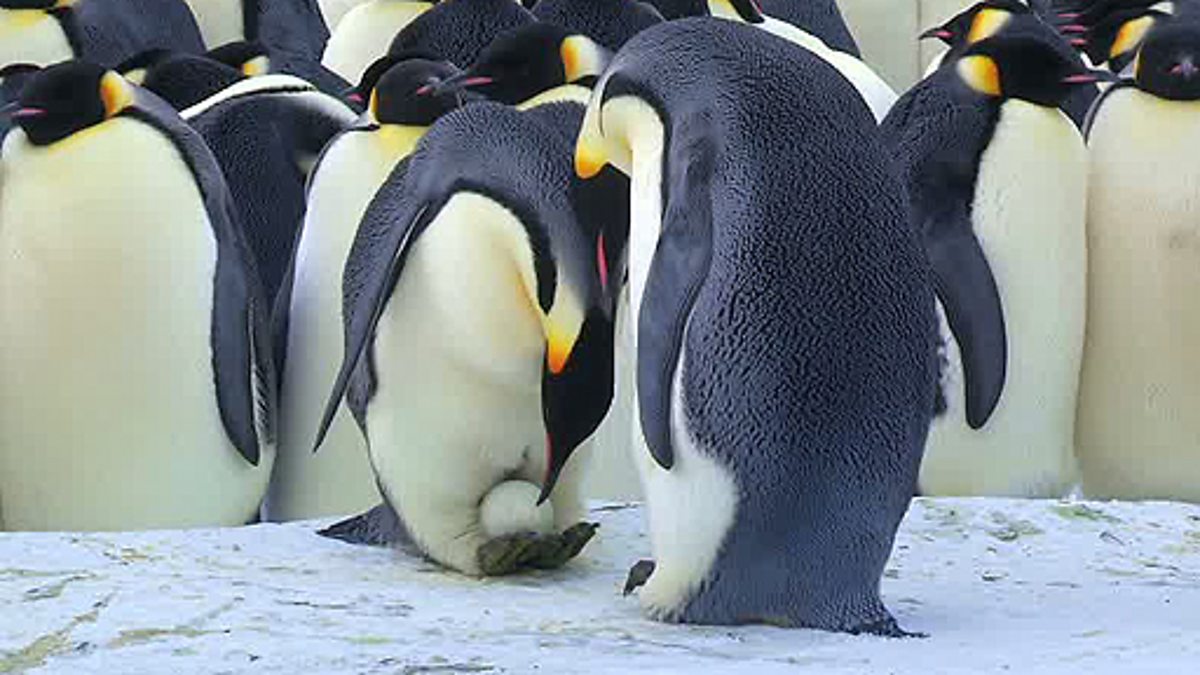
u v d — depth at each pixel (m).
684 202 15.39
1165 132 22.23
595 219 16.56
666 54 15.92
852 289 15.31
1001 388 21.89
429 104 22.12
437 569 17.88
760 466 15.25
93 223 21.03
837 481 15.31
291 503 22.56
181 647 14.82
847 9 39.16
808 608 15.53
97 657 14.66
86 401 21.20
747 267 15.23
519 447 17.55
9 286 21.22
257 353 21.97
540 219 16.66
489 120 17.28
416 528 17.84
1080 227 22.19
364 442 21.81
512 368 17.17
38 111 21.25
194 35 35.03
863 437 15.31
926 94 22.33
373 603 16.17
